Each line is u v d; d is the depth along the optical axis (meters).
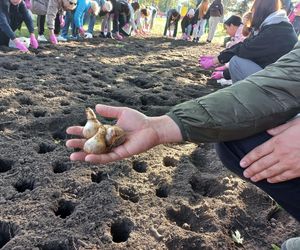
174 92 4.62
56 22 7.01
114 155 1.41
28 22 5.81
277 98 1.33
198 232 2.15
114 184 2.44
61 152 2.79
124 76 5.12
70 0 6.74
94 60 5.82
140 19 10.91
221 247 2.04
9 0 5.54
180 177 2.64
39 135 3.09
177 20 11.65
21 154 2.70
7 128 3.10
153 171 2.66
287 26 3.70
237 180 2.65
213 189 2.61
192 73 5.92
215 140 1.36
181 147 3.15
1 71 4.45
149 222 2.13
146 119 1.40
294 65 1.35
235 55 4.19
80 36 7.89
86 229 2.01
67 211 2.24
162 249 1.95
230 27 5.64
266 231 2.26
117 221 2.12
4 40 5.67
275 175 1.40
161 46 8.62
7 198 2.21
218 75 4.64
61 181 2.41
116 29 8.74
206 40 11.44
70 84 4.35
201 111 1.33
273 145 1.36
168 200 2.36
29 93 3.83
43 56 5.57
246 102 1.32
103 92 4.22
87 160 1.41
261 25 3.82
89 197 2.28
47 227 2.00
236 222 2.29
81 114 3.45
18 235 1.92
